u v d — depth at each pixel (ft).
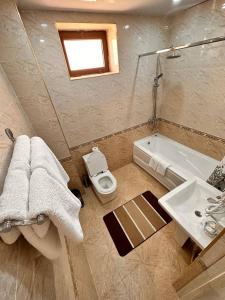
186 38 6.64
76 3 4.50
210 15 5.45
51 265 2.55
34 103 5.22
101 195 6.91
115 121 8.07
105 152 8.59
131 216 6.82
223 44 5.45
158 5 5.40
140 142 9.29
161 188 8.02
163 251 5.45
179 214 4.83
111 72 7.03
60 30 5.71
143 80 7.82
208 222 4.17
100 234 6.23
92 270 5.14
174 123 8.77
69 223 2.34
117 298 4.49
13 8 3.93
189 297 3.47
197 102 7.14
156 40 7.16
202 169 7.64
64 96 6.20
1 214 1.59
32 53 4.56
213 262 2.35
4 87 3.89
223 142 6.70
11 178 2.10
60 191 2.55
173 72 7.70
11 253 1.90
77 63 6.59
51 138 6.06
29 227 1.93
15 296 1.56
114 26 6.03
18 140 3.18
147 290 4.58
